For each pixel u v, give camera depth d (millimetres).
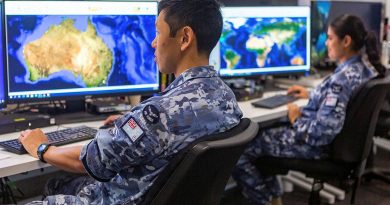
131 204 1231
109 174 1229
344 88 2146
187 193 1155
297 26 2732
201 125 1170
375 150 3744
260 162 2369
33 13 1862
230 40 2539
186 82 1201
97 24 1999
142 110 1153
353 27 2219
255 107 2371
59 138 1646
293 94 2680
